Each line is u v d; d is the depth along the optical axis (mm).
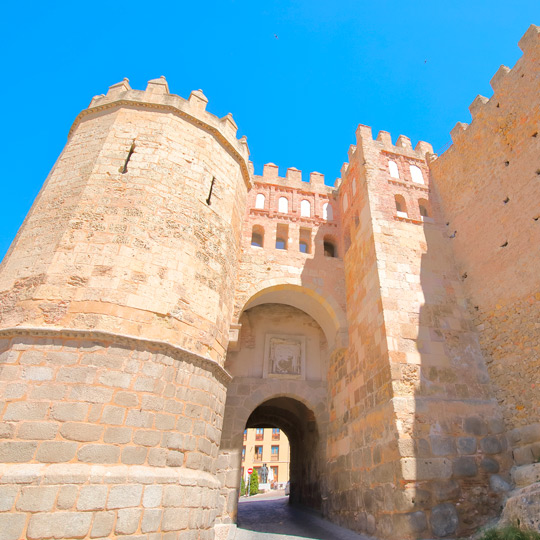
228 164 14625
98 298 9445
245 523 14273
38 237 10602
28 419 7738
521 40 12844
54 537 6867
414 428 10148
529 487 8703
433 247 14438
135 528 7504
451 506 9312
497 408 11133
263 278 15836
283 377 16438
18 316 9094
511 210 12297
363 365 13070
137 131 12734
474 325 12727
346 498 12445
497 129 13523
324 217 18609
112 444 8023
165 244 11016
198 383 9984
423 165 17266
